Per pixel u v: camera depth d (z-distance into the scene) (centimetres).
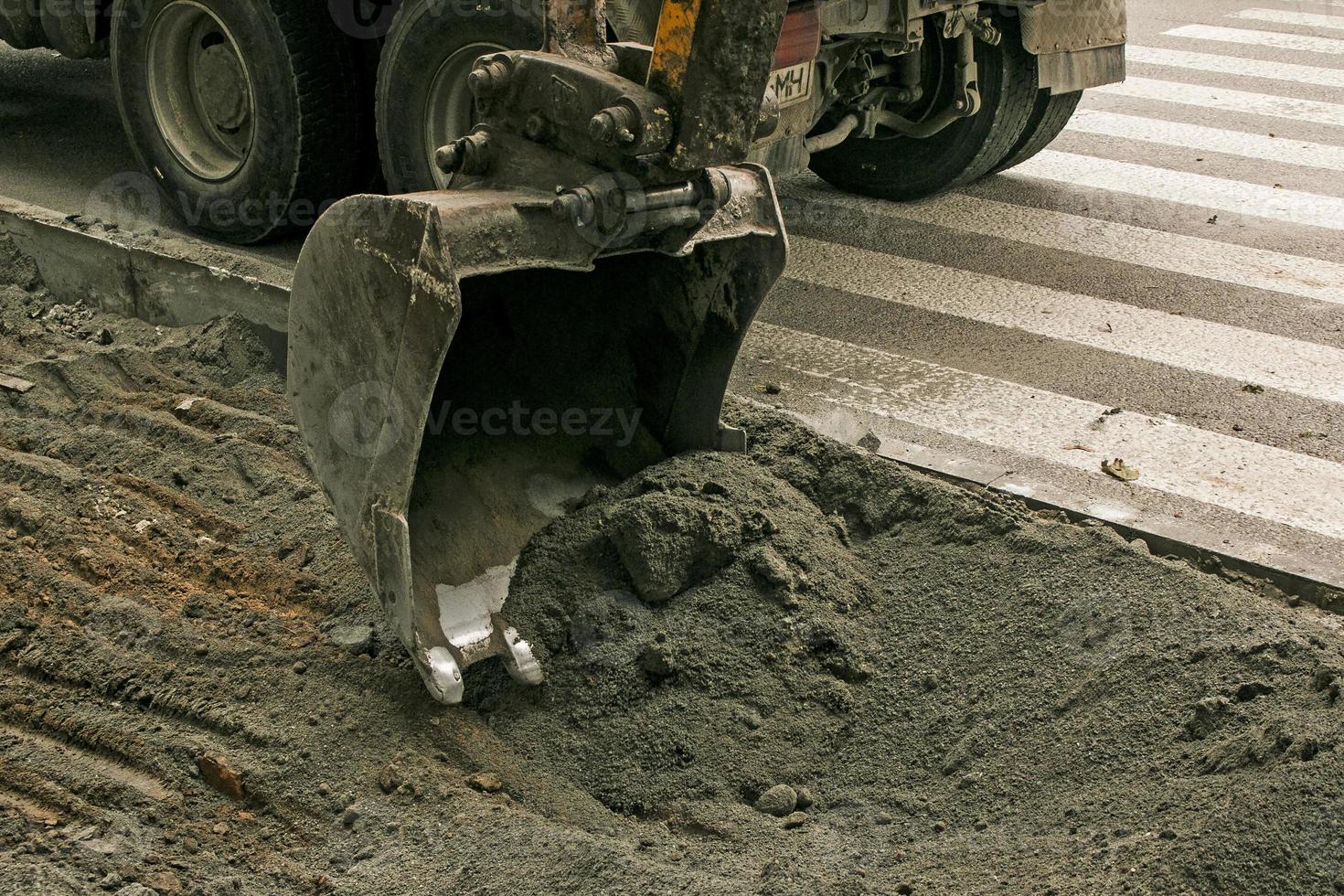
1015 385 455
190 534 342
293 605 317
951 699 276
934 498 324
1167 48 943
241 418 392
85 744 269
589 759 275
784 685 285
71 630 299
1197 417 435
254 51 496
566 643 297
